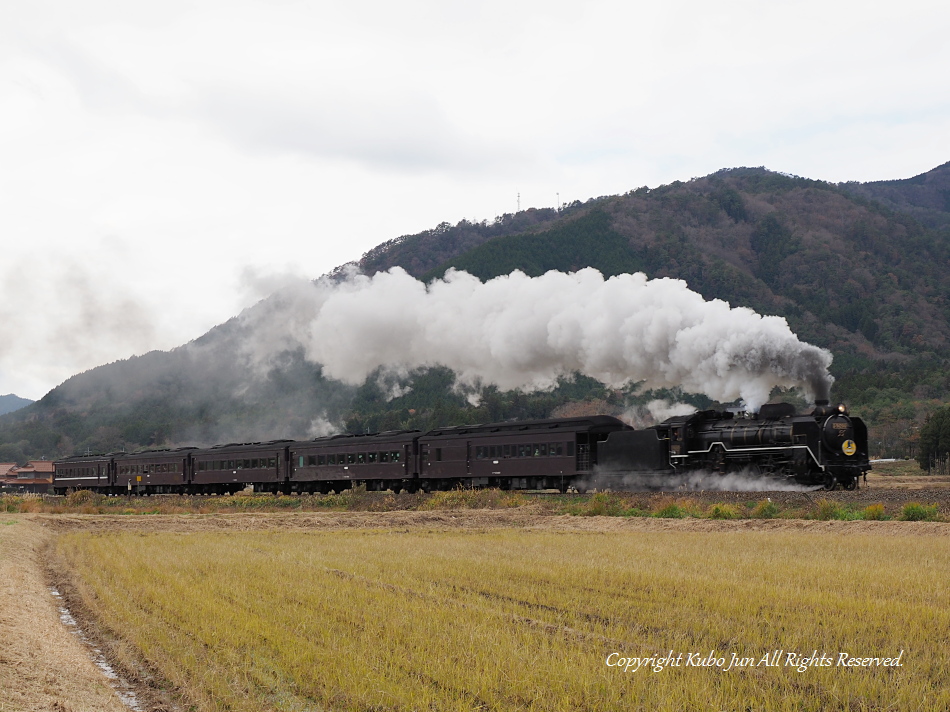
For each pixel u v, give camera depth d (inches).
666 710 466.3
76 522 1911.9
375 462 2652.6
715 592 783.7
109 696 525.3
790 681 521.0
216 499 2679.6
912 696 488.4
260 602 748.6
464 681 514.0
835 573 898.7
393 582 870.4
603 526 1674.5
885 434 5142.7
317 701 498.3
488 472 2379.4
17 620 692.1
